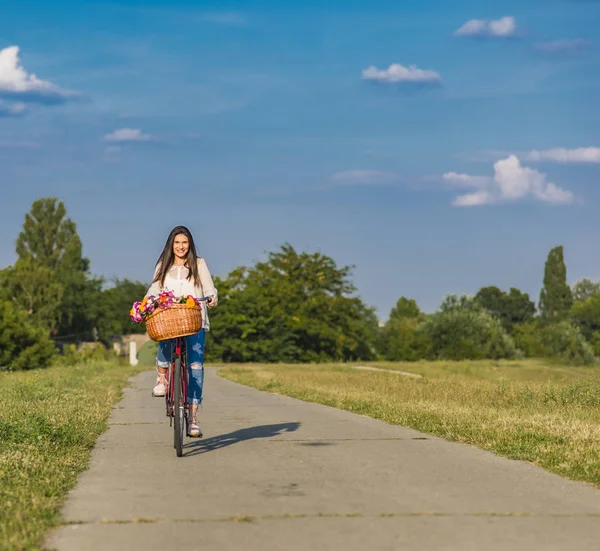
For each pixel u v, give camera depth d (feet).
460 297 299.99
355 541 17.31
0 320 215.31
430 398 54.65
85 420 38.19
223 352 256.93
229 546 16.94
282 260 269.85
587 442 30.81
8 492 21.61
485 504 20.83
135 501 21.22
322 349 273.13
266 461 27.45
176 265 30.58
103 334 343.67
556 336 287.69
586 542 17.33
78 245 335.88
